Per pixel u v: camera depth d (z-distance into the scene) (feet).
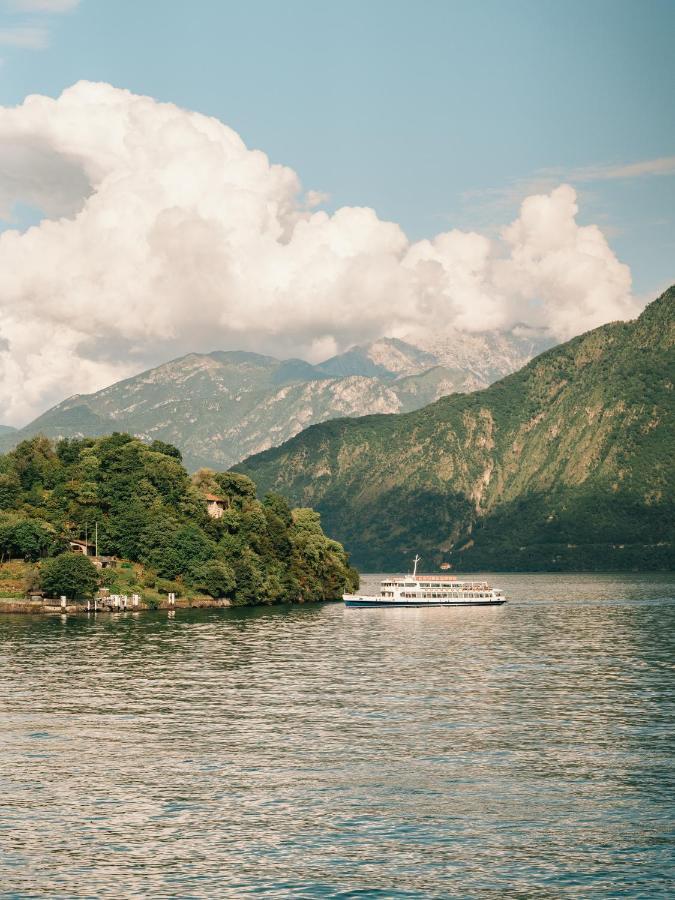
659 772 273.54
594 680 441.68
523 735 319.68
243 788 259.60
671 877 202.80
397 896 195.62
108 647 567.59
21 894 196.24
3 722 340.39
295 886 199.62
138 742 309.63
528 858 212.23
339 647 586.04
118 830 228.63
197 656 528.63
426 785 261.85
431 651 566.77
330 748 301.63
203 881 201.87
